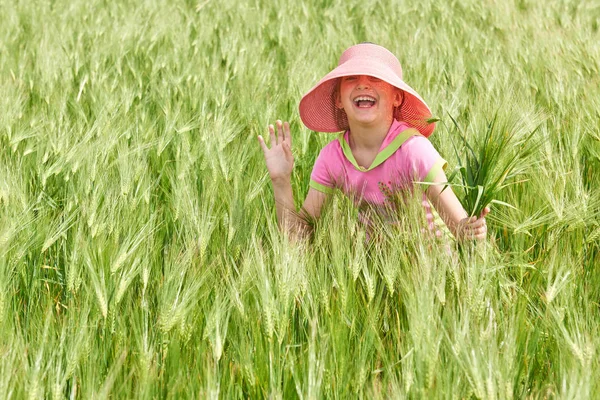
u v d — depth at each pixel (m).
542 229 2.80
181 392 1.81
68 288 2.19
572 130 3.47
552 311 1.99
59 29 7.06
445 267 2.07
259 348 1.92
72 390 1.80
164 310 1.98
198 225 2.49
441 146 3.18
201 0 9.12
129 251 2.26
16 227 2.44
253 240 2.28
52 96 4.49
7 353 1.77
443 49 5.89
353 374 1.91
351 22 8.01
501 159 2.54
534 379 1.94
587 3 8.99
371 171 2.68
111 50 5.86
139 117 4.11
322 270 2.17
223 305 2.02
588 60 5.36
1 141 3.59
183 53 5.84
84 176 2.92
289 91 4.39
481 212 2.51
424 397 1.66
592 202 2.75
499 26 7.45
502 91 4.38
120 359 1.78
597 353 1.86
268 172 3.00
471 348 1.72
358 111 2.61
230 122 3.77
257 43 6.34
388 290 2.14
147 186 2.87
